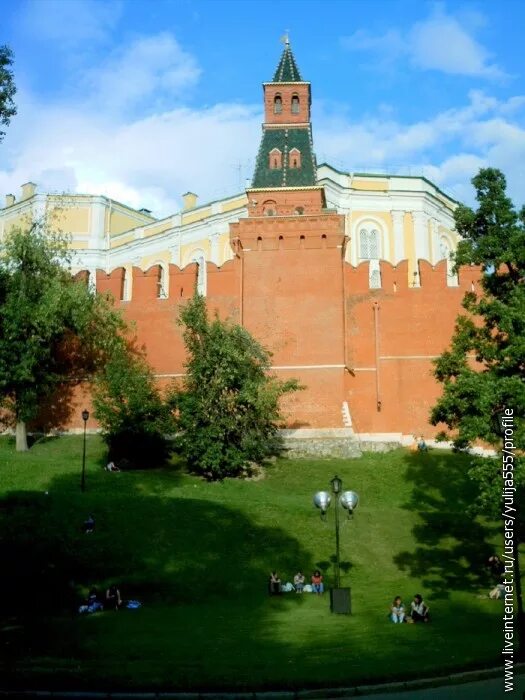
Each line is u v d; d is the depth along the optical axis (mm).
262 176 52531
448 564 29266
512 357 23609
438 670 15445
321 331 46844
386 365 47906
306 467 41875
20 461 40312
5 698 13406
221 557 28656
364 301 48906
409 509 36062
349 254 66938
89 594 24594
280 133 54031
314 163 52938
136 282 50969
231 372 39938
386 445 45875
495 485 22172
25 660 16609
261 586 26609
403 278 49125
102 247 79500
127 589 25609
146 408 41344
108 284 51844
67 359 49625
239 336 41438
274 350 46812
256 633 20031
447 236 73375
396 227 68062
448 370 25922
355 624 21203
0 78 20953
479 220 27531
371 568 28984
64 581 25812
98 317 46781
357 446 44375
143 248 76562
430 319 48312
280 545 30078
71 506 32281
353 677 14906
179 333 49375
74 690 13938
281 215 50031
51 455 43438
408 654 17031
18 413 43094
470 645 17953
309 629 20531
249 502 34562
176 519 31609
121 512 31938
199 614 22984
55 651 17828
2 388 42219
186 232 73500
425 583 27047
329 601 24812
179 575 26938
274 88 54844
